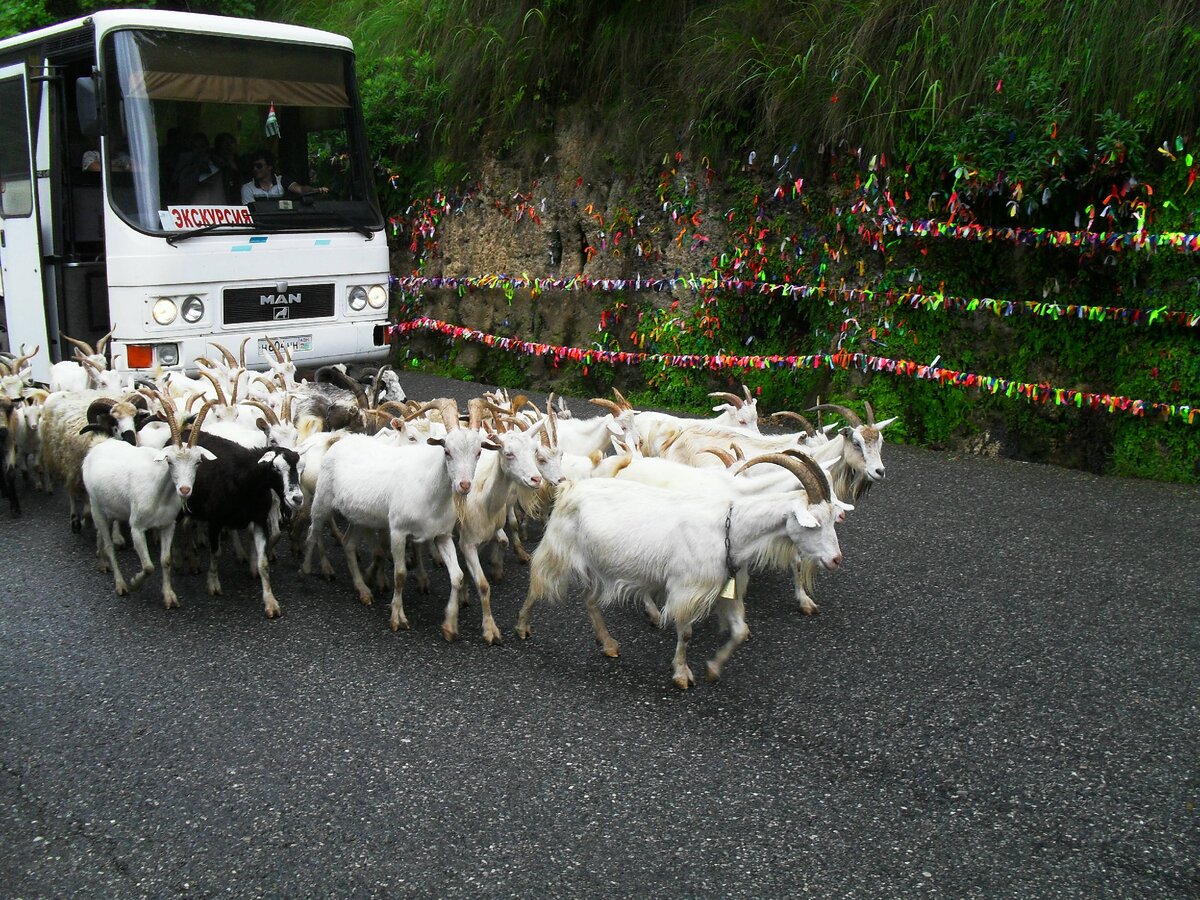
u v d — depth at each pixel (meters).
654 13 13.45
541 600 7.02
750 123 12.35
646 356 13.20
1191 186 9.29
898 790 4.70
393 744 5.14
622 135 13.47
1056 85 9.93
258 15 20.83
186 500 6.86
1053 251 10.44
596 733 5.24
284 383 10.09
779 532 5.45
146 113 9.96
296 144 11.22
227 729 5.29
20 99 10.80
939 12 10.89
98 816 4.54
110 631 6.55
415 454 6.54
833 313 11.70
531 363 14.72
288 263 11.03
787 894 4.00
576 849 4.29
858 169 11.28
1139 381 9.74
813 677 5.83
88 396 8.70
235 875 4.14
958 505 8.90
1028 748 5.04
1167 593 6.92
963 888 4.02
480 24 15.62
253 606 7.00
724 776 4.83
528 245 14.70
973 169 10.02
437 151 16.03
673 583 5.66
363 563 8.01
